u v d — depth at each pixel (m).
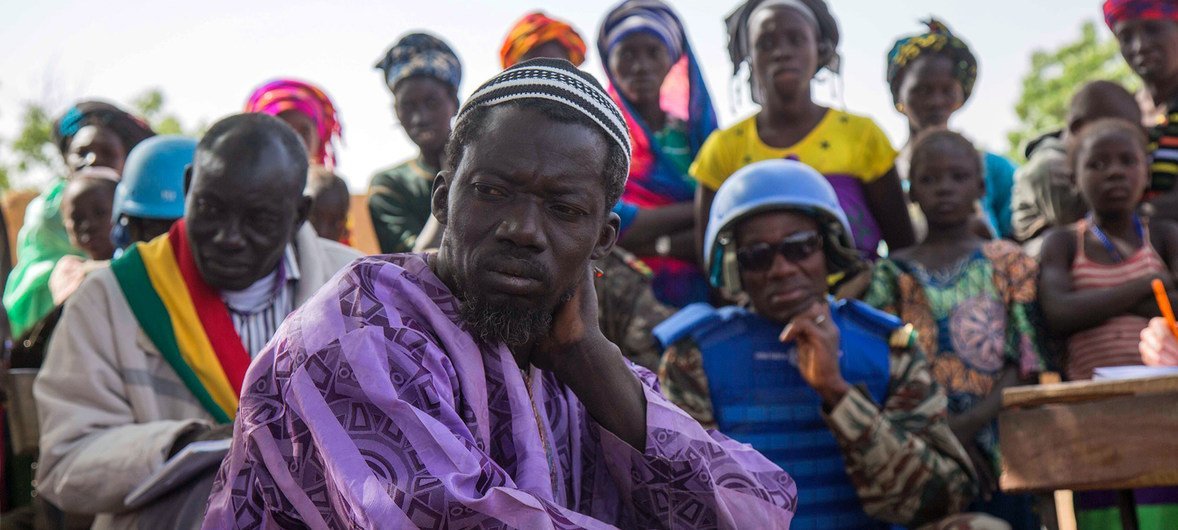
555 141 1.80
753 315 3.66
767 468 2.28
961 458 3.47
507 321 1.82
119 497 3.07
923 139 4.67
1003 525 3.30
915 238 5.02
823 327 3.34
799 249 3.56
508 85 1.83
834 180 4.82
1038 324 4.42
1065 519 3.18
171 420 3.35
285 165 3.30
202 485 2.77
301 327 1.88
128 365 3.35
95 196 5.46
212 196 3.25
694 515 2.07
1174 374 2.77
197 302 3.40
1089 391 2.82
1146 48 5.58
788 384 3.55
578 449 2.11
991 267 4.46
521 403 1.92
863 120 4.95
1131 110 5.32
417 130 5.76
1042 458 2.90
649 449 2.03
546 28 6.11
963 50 5.89
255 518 1.93
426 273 1.95
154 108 27.41
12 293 5.79
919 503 3.32
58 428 3.27
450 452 1.75
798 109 4.92
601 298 4.66
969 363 4.30
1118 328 4.28
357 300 1.87
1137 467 2.78
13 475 4.46
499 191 1.81
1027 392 2.93
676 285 4.88
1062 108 24.27
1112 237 4.52
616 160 1.88
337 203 5.45
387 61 5.89
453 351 1.88
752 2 5.16
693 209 4.98
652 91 5.34
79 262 5.52
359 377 1.79
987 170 6.02
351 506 1.72
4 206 7.68
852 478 3.36
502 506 1.72
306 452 1.84
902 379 3.54
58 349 3.37
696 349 3.59
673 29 5.50
